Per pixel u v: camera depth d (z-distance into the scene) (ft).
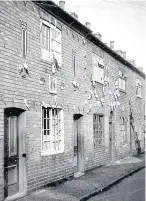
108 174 39.73
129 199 26.61
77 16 41.34
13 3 26.73
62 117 35.24
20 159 28.02
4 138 26.04
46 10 32.40
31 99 28.94
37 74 30.19
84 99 41.86
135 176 39.83
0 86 24.48
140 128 72.02
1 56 24.73
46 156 31.45
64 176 34.99
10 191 26.63
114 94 55.67
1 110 24.52
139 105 72.69
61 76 35.29
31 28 29.58
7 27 25.72
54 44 34.45
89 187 31.12
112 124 55.62
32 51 29.50
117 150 56.54
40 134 30.42
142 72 72.95
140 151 70.79
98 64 48.44
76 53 39.99
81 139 41.11
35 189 29.25
